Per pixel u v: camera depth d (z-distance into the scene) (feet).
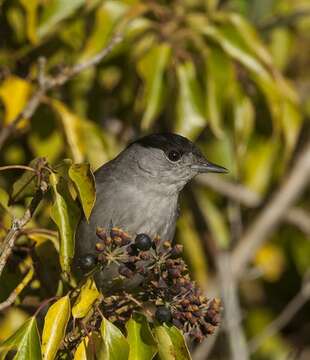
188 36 37.47
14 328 37.65
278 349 49.70
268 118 40.19
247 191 47.55
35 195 28.27
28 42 39.24
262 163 43.62
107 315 28.14
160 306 27.48
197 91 37.04
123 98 40.60
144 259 27.58
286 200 48.91
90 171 27.63
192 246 42.01
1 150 39.42
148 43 37.55
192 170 37.52
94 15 39.06
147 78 36.42
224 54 37.11
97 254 27.81
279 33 46.09
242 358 44.68
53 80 35.14
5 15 39.65
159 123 43.11
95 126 37.29
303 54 49.75
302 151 49.39
